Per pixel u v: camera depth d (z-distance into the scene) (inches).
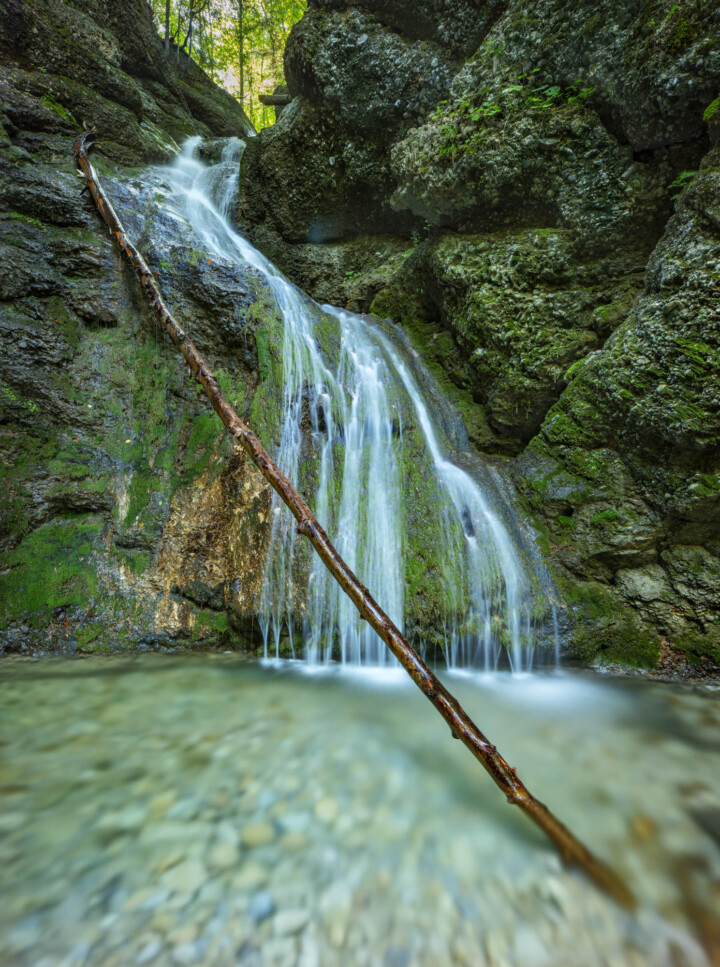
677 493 129.8
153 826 65.5
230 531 146.7
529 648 131.0
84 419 156.9
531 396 167.5
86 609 139.3
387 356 195.9
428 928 52.6
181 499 153.8
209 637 141.1
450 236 197.3
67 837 63.1
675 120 135.9
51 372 156.4
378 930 52.4
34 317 158.7
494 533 145.2
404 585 133.2
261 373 163.9
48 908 53.4
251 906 54.5
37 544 142.3
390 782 76.6
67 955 48.8
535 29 163.9
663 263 130.8
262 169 268.7
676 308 125.8
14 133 198.8
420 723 96.7
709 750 88.5
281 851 62.0
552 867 60.5
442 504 148.6
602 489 143.9
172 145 310.2
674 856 62.7
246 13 509.0
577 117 157.2
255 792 73.0
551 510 149.9
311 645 132.4
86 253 171.2
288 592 134.6
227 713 98.3
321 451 153.9
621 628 135.8
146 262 176.9
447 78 216.7
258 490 146.2
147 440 160.2
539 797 73.7
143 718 95.0
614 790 76.0
